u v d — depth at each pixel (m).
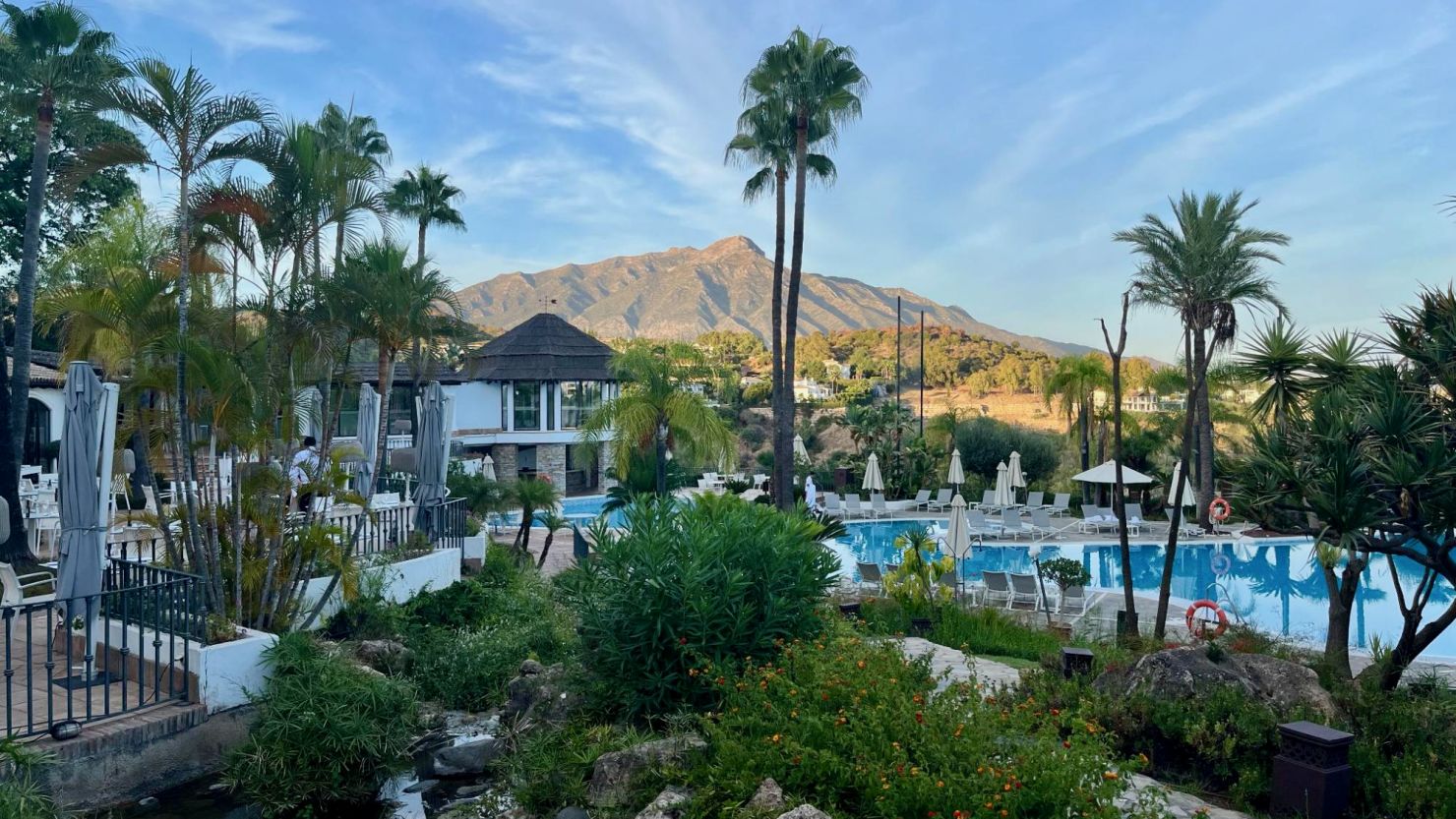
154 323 9.91
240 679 8.48
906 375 119.31
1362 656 13.90
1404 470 8.27
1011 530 27.73
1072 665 8.96
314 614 10.34
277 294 10.48
